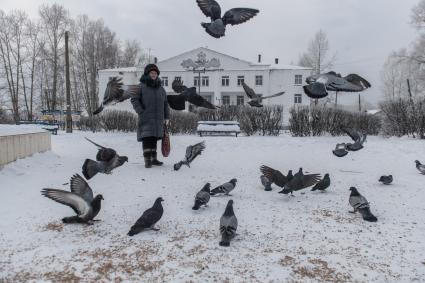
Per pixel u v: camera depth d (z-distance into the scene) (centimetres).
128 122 2402
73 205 535
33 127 1067
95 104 5366
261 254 462
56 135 1980
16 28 4662
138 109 931
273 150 1348
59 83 5350
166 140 984
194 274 409
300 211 635
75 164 983
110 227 547
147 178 841
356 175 930
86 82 5444
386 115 2206
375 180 874
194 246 482
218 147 1423
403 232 542
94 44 5691
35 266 421
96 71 5722
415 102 2406
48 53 4925
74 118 3334
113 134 2097
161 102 952
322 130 2012
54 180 794
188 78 4966
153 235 519
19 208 618
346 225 569
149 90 935
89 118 2669
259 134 2084
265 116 2092
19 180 784
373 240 512
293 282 395
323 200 702
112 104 592
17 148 892
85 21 5538
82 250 466
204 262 437
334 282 397
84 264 428
